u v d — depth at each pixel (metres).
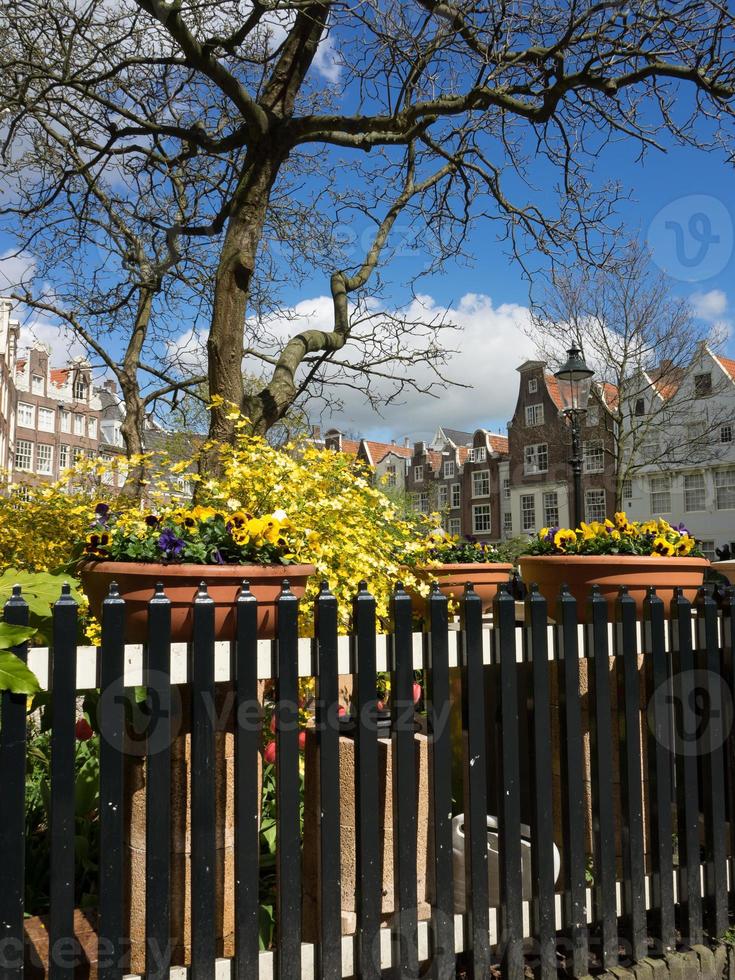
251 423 4.50
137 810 1.87
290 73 4.50
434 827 1.94
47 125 6.08
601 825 2.18
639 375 19.22
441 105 4.63
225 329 4.31
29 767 3.30
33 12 5.05
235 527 2.13
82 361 7.65
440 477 50.81
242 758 1.72
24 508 4.58
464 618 2.03
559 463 34.16
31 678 1.46
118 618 1.59
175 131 5.20
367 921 1.83
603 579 2.55
